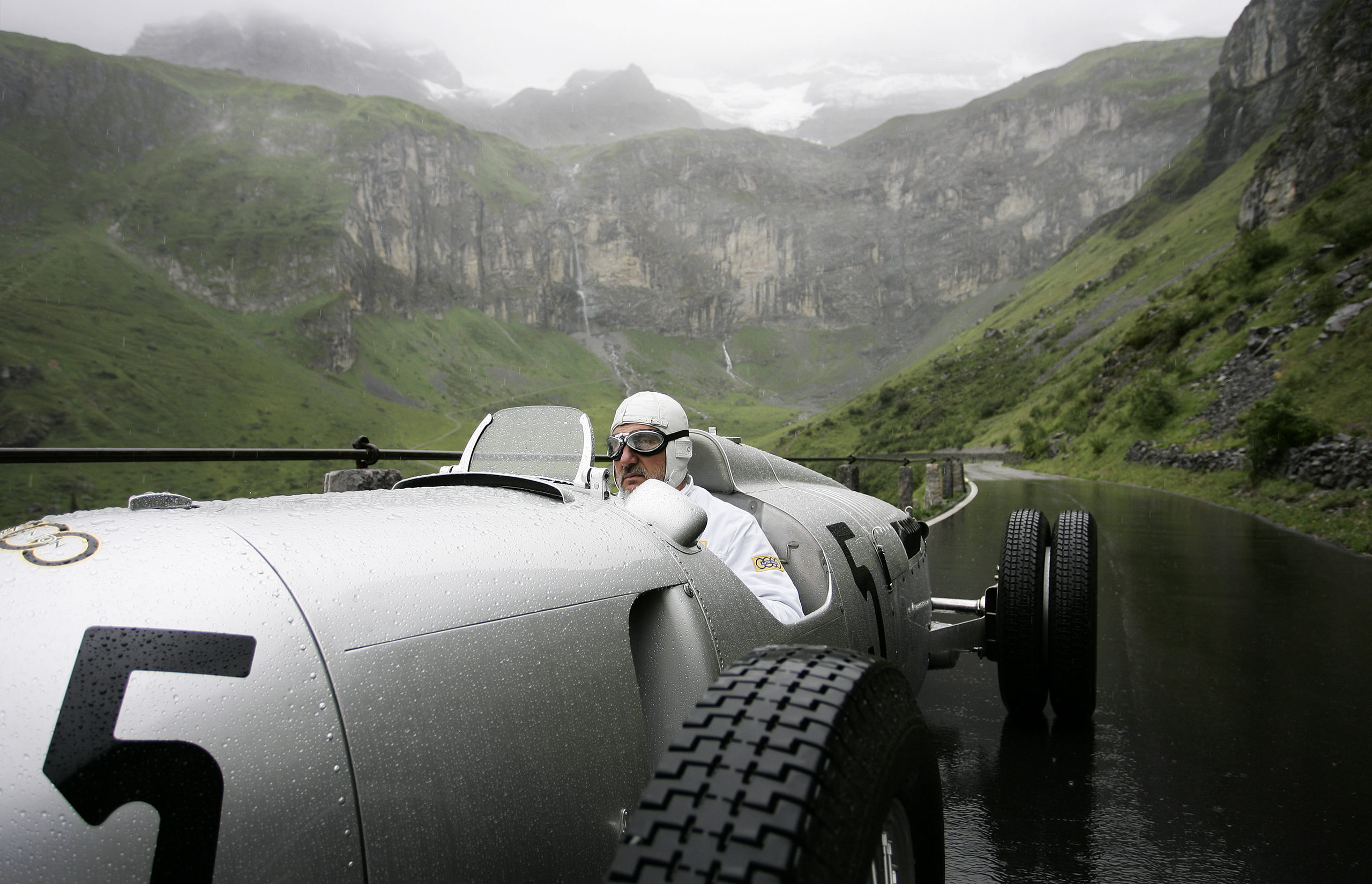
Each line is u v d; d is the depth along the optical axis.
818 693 1.31
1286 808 3.28
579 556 1.57
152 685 1.03
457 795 1.17
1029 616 3.93
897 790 1.38
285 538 1.27
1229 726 4.27
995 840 3.02
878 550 3.15
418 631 1.23
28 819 0.93
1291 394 25.09
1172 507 20.17
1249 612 7.31
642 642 1.67
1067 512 4.19
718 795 1.14
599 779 1.39
